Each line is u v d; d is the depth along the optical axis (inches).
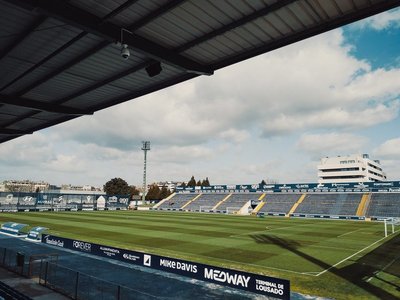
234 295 373.4
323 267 518.6
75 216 1601.9
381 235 973.2
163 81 536.7
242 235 940.0
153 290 392.5
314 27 347.3
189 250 674.8
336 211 1968.5
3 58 454.0
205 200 2733.8
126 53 356.8
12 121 866.8
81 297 359.6
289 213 2117.4
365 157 4274.1
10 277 439.2
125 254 436.1
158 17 338.6
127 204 2655.0
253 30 360.5
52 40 402.9
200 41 386.9
